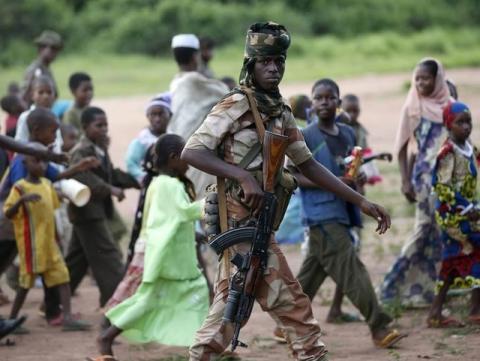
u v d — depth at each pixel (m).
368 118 49.25
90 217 15.06
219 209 9.55
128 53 91.75
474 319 14.26
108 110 56.06
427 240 15.32
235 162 9.44
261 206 9.30
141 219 13.35
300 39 93.06
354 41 96.00
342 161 13.59
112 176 15.93
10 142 13.29
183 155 9.39
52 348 13.77
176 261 12.46
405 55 91.00
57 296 15.22
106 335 12.48
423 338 13.66
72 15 97.38
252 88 9.51
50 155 13.49
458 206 13.77
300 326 9.48
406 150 15.64
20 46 89.44
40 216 14.59
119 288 12.98
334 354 12.98
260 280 9.39
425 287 15.41
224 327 9.55
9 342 14.00
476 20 107.81
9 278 16.92
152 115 17.09
